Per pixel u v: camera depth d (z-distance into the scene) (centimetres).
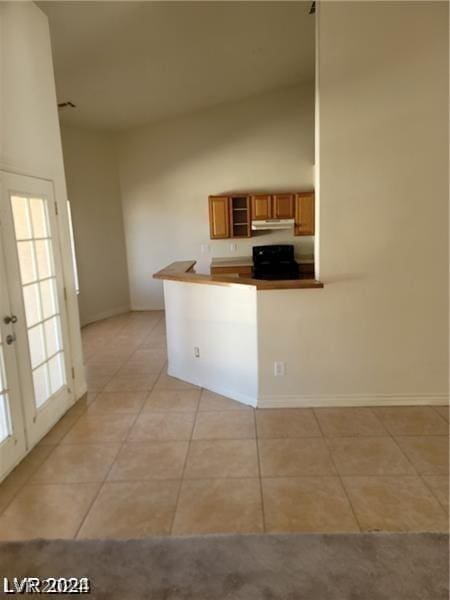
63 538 193
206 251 667
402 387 315
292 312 307
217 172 645
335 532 191
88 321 633
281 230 654
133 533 195
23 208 277
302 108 615
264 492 221
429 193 288
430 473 233
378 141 283
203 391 359
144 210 673
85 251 624
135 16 324
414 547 180
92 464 254
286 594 160
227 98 598
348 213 293
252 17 360
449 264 296
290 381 318
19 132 270
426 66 273
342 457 251
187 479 235
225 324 336
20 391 262
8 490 231
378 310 305
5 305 248
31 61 288
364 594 159
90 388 375
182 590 164
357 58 275
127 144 660
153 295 700
